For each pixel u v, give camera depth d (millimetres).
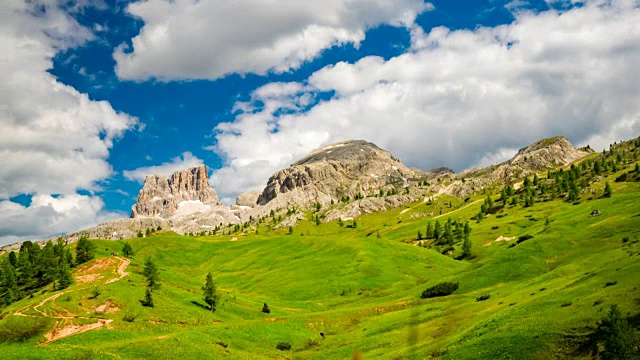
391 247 184875
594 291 60844
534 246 121938
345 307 121062
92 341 82000
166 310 101438
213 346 79812
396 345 71812
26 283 146125
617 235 114688
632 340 39750
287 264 193125
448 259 173625
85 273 136500
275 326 96688
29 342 81938
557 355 47625
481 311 78000
